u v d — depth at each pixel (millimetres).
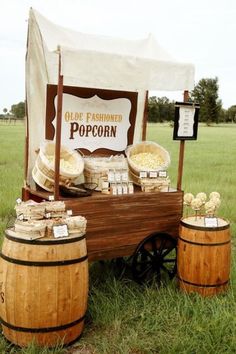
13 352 3811
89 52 4430
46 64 5035
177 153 23922
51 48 4609
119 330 4168
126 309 4555
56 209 4051
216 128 68625
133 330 4133
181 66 5219
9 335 3871
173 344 3848
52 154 5000
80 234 3932
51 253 3715
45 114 5238
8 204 8992
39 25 4941
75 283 3846
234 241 7305
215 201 5008
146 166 5379
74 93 5379
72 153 5082
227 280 4984
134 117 5934
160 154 5715
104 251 4887
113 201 4859
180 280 5043
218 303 4547
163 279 5355
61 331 3848
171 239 5375
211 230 4836
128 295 4840
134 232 5074
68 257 3777
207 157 22016
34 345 3766
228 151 26266
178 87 5266
